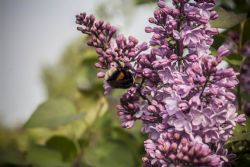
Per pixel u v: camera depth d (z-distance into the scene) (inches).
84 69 32.0
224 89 17.8
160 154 17.3
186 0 18.4
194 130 17.6
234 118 18.1
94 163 27.7
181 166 17.1
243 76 23.5
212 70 17.6
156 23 18.7
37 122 23.6
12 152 28.5
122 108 19.4
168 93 18.1
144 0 26.4
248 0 26.9
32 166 27.8
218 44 21.7
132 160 27.7
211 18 18.7
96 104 30.7
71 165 27.8
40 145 27.9
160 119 18.6
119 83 18.6
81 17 19.6
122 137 28.9
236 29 24.6
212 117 17.5
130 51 18.9
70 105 24.1
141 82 18.9
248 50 24.4
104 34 19.5
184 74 18.0
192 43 18.4
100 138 29.0
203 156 16.7
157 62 18.1
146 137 28.1
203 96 17.8
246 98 22.7
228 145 20.0
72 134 30.2
